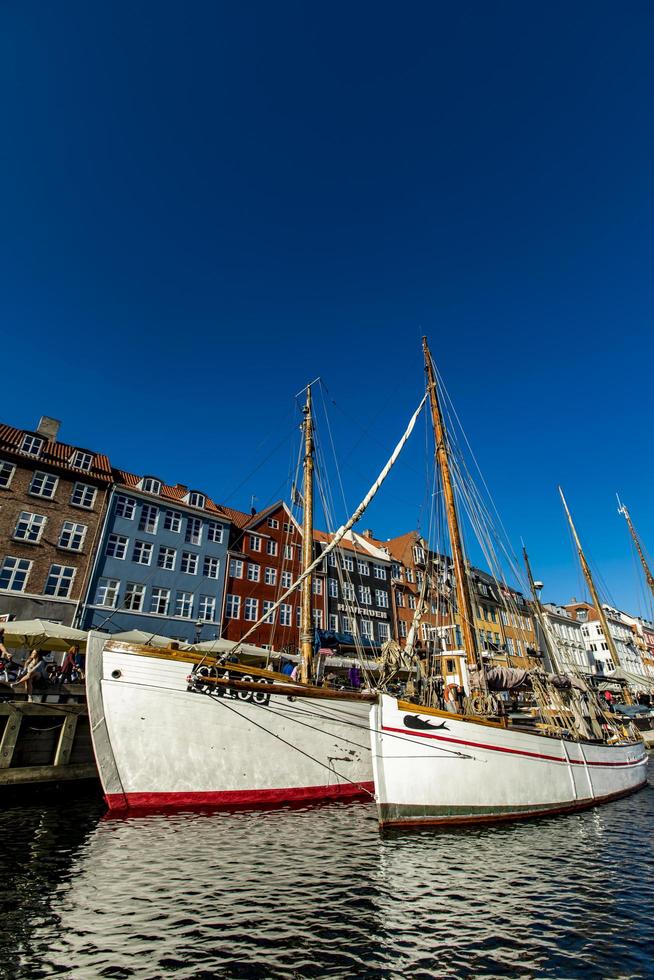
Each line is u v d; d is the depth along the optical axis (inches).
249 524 1598.2
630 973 241.9
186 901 309.7
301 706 581.3
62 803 548.4
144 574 1305.4
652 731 1358.3
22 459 1209.4
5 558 1120.2
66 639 821.2
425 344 843.4
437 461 792.3
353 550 1856.5
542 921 291.6
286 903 309.6
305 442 928.9
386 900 315.9
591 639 2760.8
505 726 511.8
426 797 450.9
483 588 1924.2
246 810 524.1
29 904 299.9
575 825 497.7
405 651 633.0
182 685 528.4
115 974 235.5
